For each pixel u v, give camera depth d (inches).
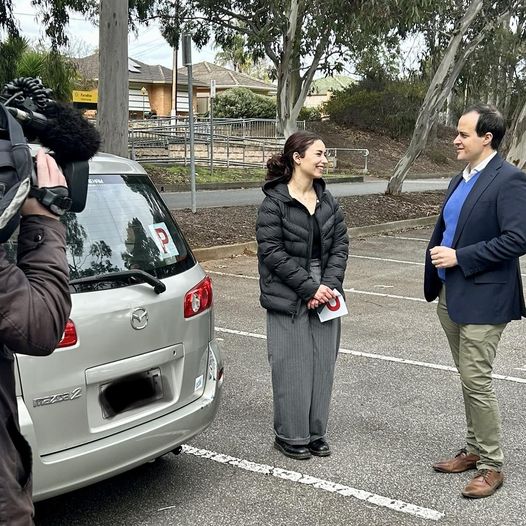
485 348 145.5
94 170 136.1
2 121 66.0
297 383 160.2
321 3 756.6
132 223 135.8
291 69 904.9
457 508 143.3
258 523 135.8
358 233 555.5
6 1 569.3
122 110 394.6
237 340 261.9
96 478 117.9
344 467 160.6
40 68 721.0
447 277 149.0
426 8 675.4
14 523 63.5
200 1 911.7
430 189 962.7
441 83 714.2
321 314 159.5
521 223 139.9
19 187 62.2
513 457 167.2
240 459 163.2
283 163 159.8
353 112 1503.4
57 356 110.9
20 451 66.9
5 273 62.2
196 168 969.5
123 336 121.3
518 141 705.0
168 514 137.8
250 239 464.4
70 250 122.0
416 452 169.5
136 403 125.6
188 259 145.3
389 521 137.8
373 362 239.6
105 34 385.1
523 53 1056.2
